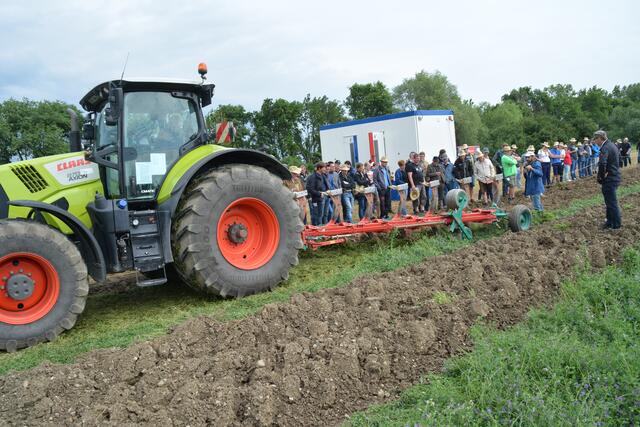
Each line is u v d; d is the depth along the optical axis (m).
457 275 5.82
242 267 5.88
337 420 3.38
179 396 3.40
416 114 15.72
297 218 6.31
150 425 3.12
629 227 8.36
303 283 6.42
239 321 4.61
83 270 5.04
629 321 4.87
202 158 5.80
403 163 12.42
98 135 6.04
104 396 3.48
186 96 6.04
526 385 3.49
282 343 4.19
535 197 11.22
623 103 78.44
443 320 4.68
